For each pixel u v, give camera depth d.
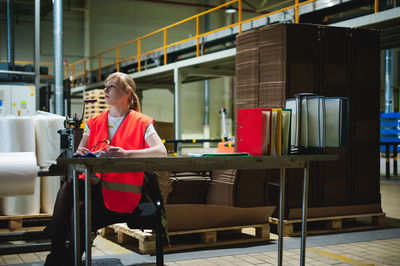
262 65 5.28
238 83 5.55
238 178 4.61
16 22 23.50
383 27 8.98
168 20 26.42
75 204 2.72
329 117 3.04
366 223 5.76
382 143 11.34
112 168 2.47
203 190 4.86
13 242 4.54
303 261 3.13
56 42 10.32
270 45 5.20
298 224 5.52
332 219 5.26
